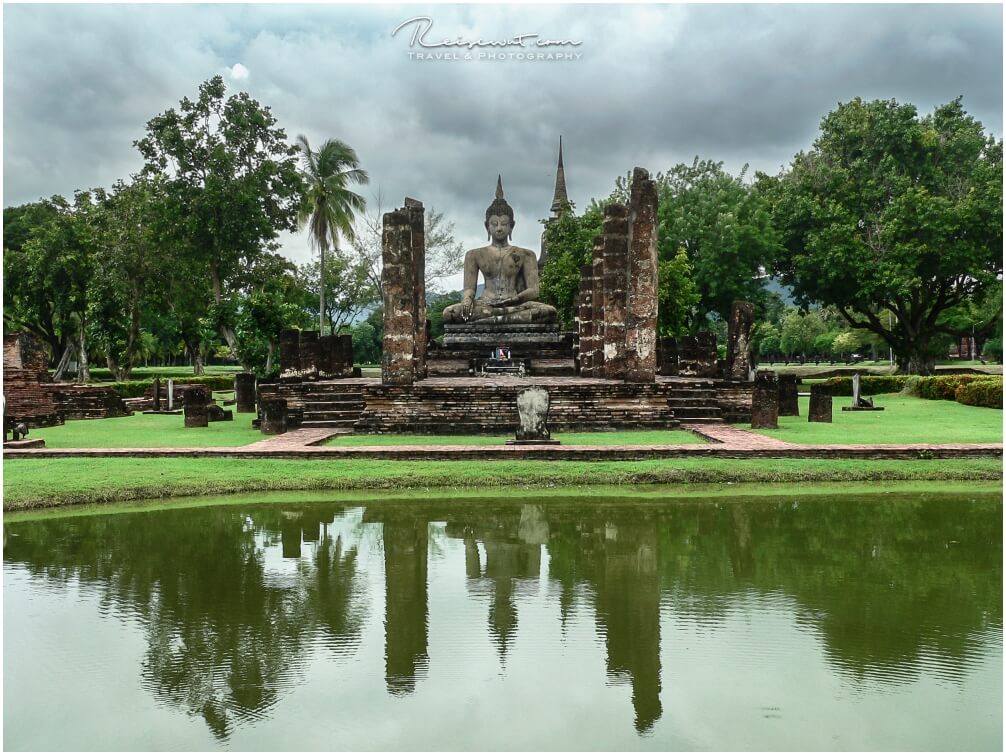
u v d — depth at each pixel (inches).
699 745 211.8
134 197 1743.4
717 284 1676.9
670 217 1729.8
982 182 1459.2
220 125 1647.4
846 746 209.0
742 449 621.6
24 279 1882.4
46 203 2073.1
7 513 489.4
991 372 1697.8
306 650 279.0
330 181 1715.1
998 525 449.7
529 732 220.8
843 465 593.0
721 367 1027.9
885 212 1488.7
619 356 912.9
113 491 524.1
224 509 499.8
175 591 339.3
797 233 1637.6
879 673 253.1
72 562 382.6
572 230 1721.2
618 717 226.7
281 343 903.7
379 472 577.0
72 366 2289.6
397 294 801.6
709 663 263.3
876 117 1540.4
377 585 348.2
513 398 782.5
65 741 216.7
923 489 551.8
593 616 307.0
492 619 305.9
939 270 1494.8
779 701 235.8
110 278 1710.1
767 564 374.0
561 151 2655.0
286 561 385.4
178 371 2652.6
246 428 892.0
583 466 592.1
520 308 1312.7
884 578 351.3
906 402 1180.5
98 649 278.7
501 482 565.9
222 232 1648.6
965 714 227.1
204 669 263.1
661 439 715.4
